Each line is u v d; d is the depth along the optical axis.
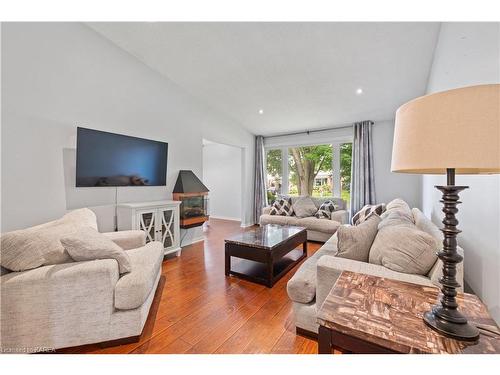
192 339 1.53
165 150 3.24
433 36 2.14
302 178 5.51
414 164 0.74
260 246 2.37
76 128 2.34
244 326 1.68
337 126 4.93
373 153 4.55
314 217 4.27
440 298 0.94
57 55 2.20
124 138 2.69
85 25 2.40
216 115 4.45
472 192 1.31
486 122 0.63
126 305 1.46
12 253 1.32
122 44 2.68
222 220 6.39
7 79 1.88
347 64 2.70
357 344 0.77
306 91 3.44
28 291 1.29
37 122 2.07
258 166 5.81
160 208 2.96
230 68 3.01
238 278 2.54
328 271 1.38
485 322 0.81
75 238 1.46
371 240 1.58
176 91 3.56
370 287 1.05
